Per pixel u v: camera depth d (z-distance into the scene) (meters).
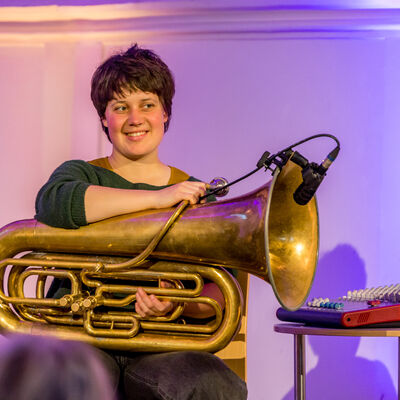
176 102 5.36
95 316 2.94
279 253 2.86
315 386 5.12
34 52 5.57
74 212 2.93
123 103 3.50
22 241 3.05
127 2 5.21
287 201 2.88
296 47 5.27
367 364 5.12
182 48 5.38
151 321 2.94
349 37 5.23
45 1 5.30
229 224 2.70
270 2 5.06
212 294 3.12
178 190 2.88
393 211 5.15
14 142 5.54
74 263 2.91
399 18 5.09
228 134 5.30
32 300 2.97
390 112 5.19
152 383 2.64
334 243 5.15
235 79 5.32
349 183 5.17
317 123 5.23
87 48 5.48
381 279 5.12
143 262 2.89
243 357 3.71
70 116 5.48
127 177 3.62
